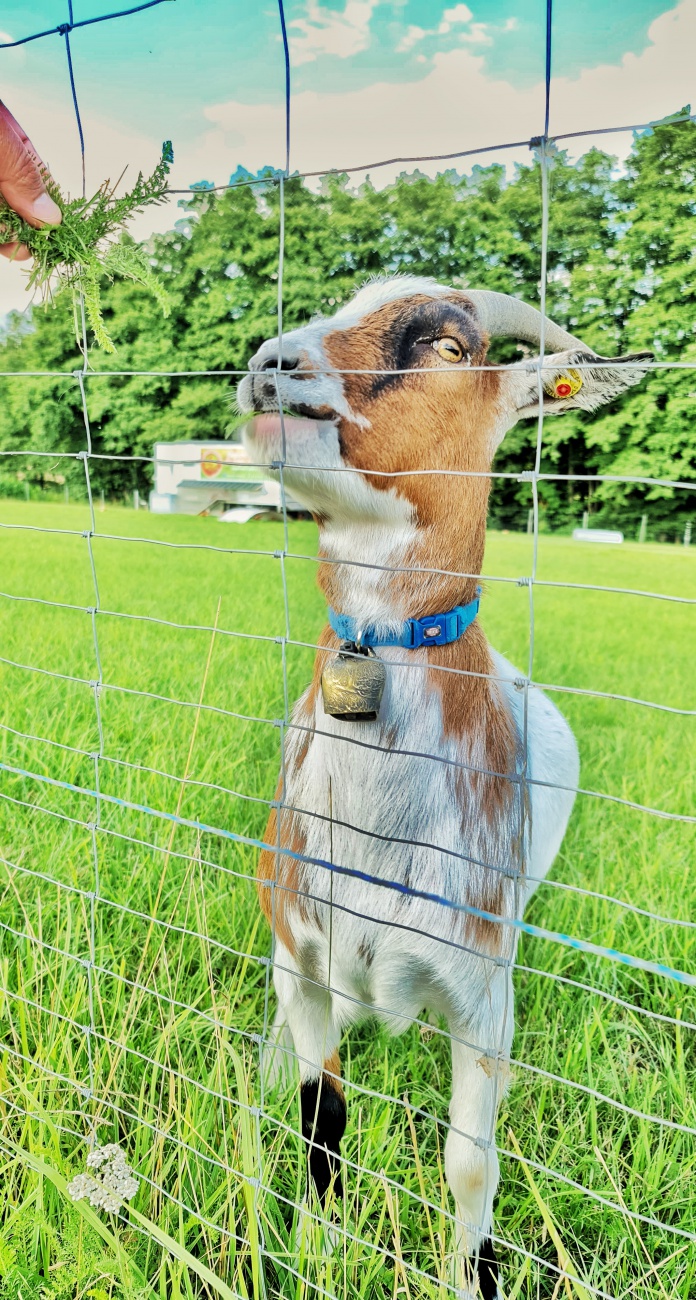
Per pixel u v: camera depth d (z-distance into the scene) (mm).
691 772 3797
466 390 1931
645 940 2602
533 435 19281
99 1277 1639
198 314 20828
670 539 19078
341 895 1909
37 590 6832
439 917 1840
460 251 21516
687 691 5312
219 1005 2051
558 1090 2211
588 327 21031
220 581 8062
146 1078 2049
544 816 2613
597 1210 1918
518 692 2459
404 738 1872
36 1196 1714
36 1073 1996
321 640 2057
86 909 2457
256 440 1826
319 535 2029
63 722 3598
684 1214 1938
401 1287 1622
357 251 21609
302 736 2053
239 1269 1609
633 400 18562
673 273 20094
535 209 20828
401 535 1910
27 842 2809
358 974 1952
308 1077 2016
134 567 8938
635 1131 2119
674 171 20109
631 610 9156
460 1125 1831
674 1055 2350
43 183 1617
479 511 1994
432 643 1894
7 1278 1632
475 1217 1842
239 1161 1814
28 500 15672
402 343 1893
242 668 4699
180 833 2938
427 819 1869
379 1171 1876
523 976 2605
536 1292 1792
